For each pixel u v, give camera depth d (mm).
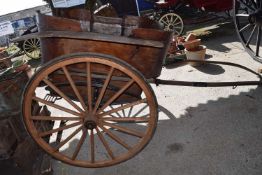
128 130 2559
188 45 5090
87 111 2496
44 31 2408
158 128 3396
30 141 2854
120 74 2545
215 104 3680
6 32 10914
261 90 3791
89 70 2336
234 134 3061
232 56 5309
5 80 2744
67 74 2359
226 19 7762
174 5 7641
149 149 3064
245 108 3473
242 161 2674
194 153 2891
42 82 2662
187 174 2641
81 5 10797
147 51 2447
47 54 2553
